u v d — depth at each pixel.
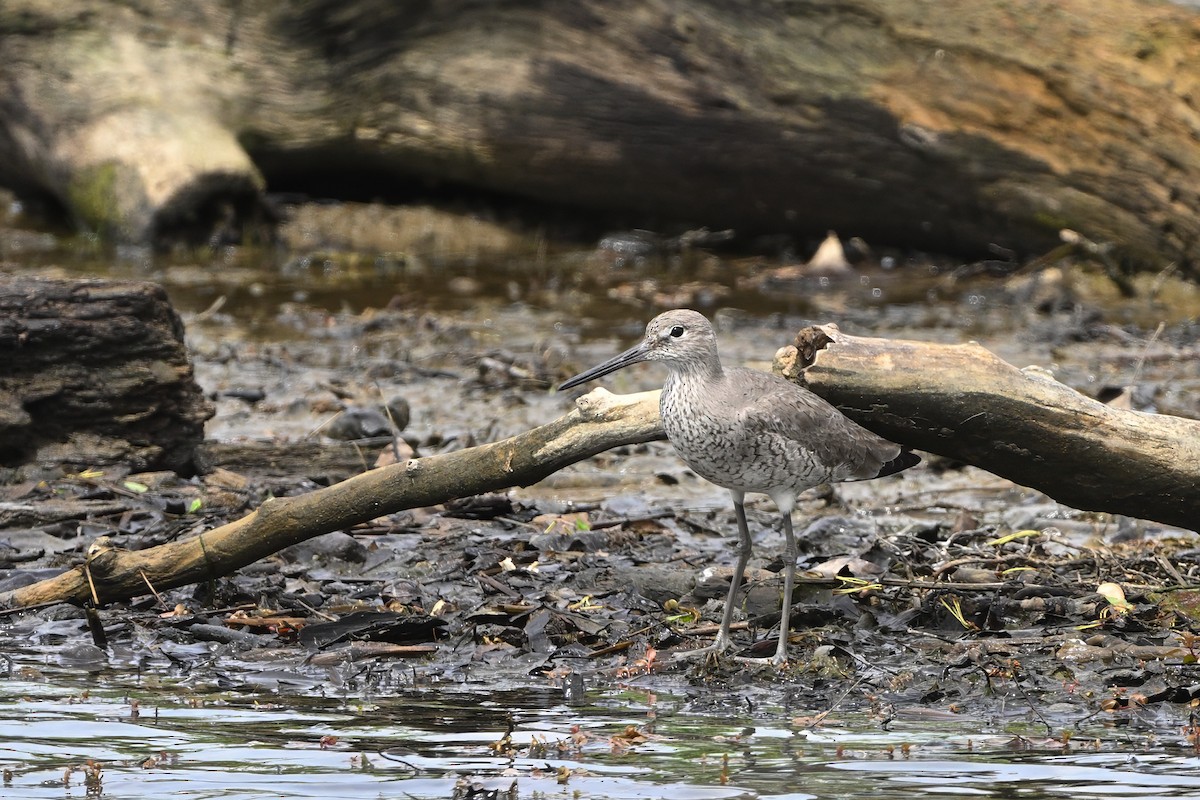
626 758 7.71
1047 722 8.36
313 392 16.48
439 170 24.55
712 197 23.64
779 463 9.36
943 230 23.02
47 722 8.26
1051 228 21.94
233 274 22.30
